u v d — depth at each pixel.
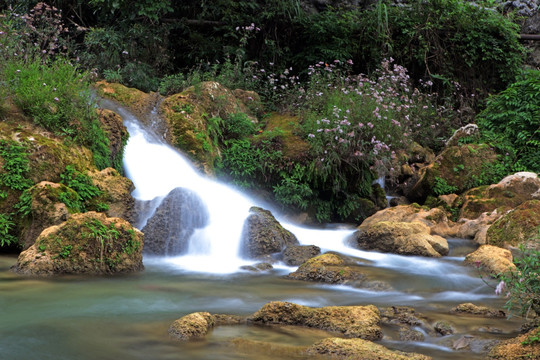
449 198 12.11
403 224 9.57
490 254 8.13
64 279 7.00
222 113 12.76
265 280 7.54
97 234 7.46
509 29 17.25
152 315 5.62
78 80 10.84
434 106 15.61
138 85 14.05
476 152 13.02
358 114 12.01
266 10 16.38
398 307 6.04
